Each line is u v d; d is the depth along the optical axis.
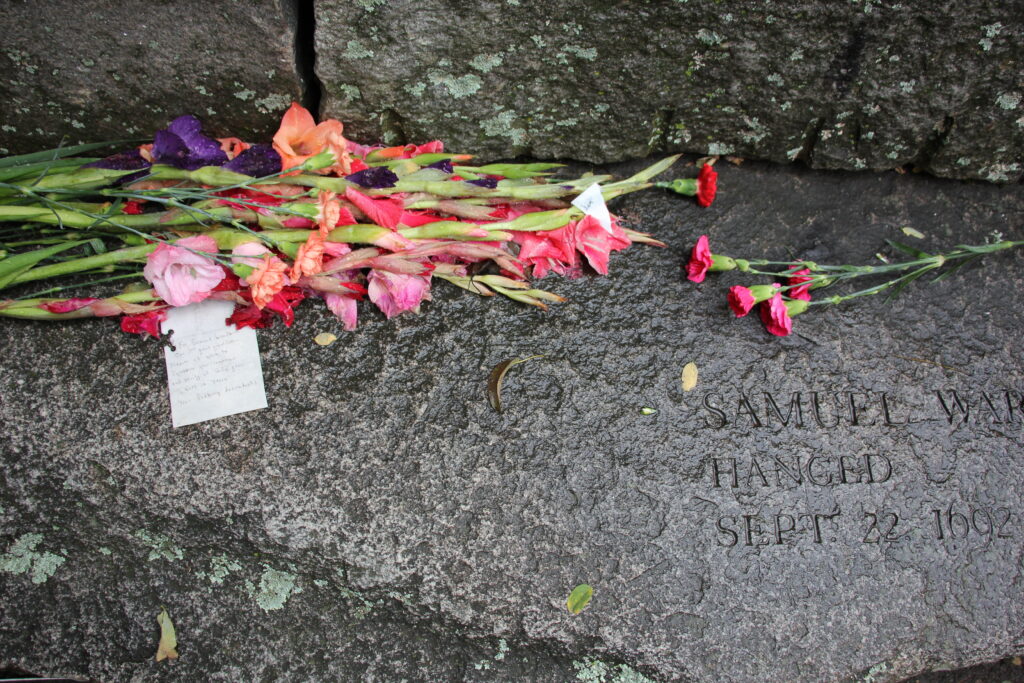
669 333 1.80
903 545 1.73
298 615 1.65
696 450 1.72
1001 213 2.02
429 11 1.66
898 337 1.86
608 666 1.65
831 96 1.84
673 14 1.68
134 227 1.65
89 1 1.59
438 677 1.65
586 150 1.96
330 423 1.67
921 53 1.75
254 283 1.50
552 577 1.63
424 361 1.73
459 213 1.70
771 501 1.71
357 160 1.74
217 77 1.74
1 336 1.70
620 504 1.67
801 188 2.00
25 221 1.67
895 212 1.99
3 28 1.61
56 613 1.63
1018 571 1.76
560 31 1.71
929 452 1.79
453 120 1.87
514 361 1.73
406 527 1.63
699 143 1.97
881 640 1.68
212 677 1.63
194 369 1.69
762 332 1.82
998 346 1.89
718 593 1.65
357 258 1.63
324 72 1.75
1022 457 1.82
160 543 1.65
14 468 1.64
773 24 1.70
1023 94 1.82
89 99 1.76
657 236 1.90
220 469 1.63
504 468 1.67
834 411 1.79
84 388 1.67
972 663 1.73
